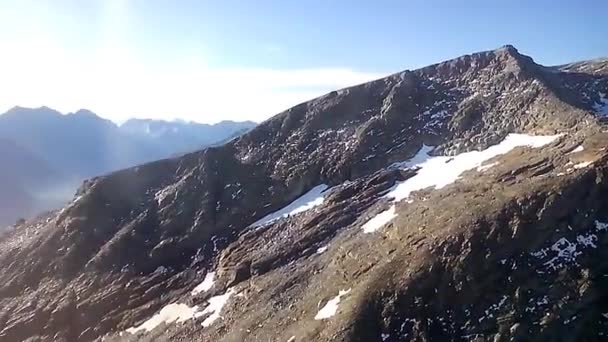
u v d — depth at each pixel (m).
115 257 75.38
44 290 75.00
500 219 41.97
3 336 68.88
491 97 74.44
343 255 52.03
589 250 38.16
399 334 38.28
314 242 59.91
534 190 43.06
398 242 47.38
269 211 73.31
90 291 71.19
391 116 79.12
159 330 58.69
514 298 37.03
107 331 64.12
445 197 51.69
